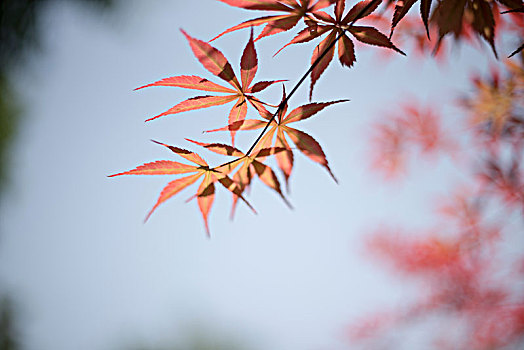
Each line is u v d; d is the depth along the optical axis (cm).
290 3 55
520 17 67
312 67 56
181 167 57
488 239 111
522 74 74
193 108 57
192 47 56
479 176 93
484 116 81
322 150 57
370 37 57
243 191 58
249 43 56
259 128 57
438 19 62
